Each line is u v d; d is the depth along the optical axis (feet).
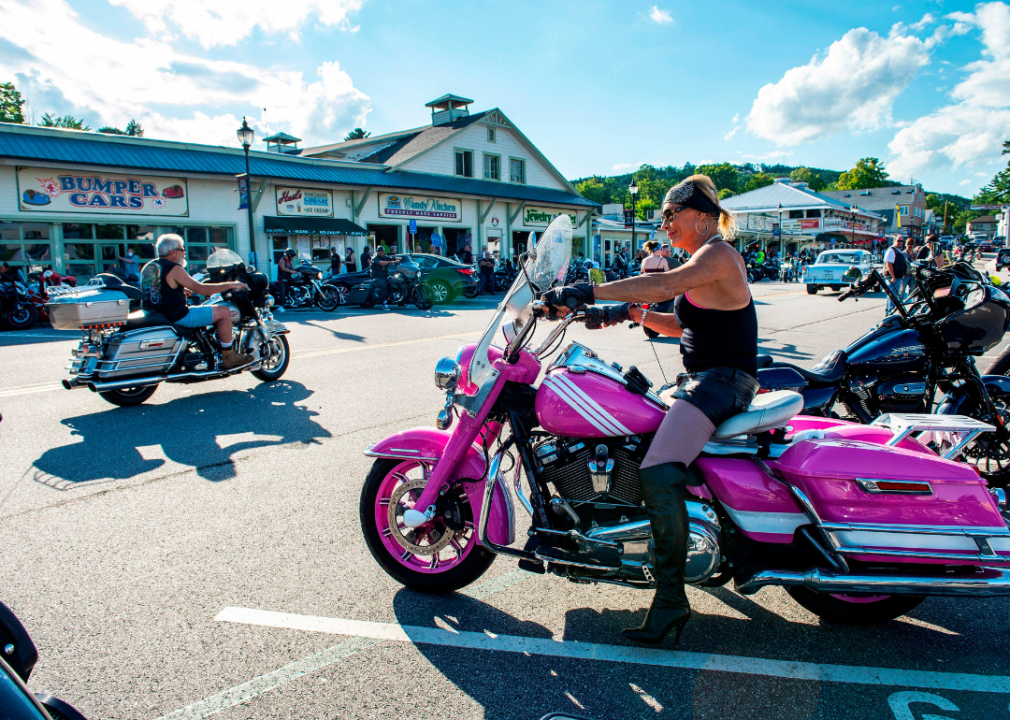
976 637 8.92
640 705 7.47
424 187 86.69
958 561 7.87
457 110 110.63
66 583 10.16
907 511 8.02
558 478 8.75
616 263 95.45
